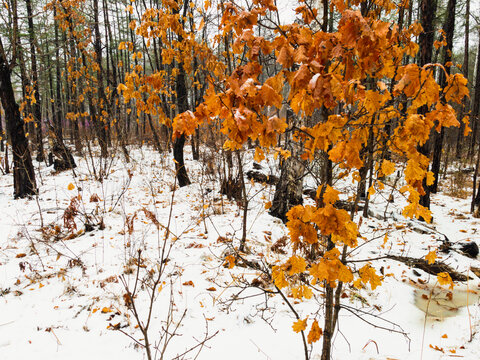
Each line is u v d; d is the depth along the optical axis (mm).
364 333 2793
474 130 12320
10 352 2424
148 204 6500
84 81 10492
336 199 1312
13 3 7141
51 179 9055
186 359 2305
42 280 3441
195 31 5785
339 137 1419
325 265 1383
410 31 2693
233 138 1156
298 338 2682
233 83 1140
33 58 9062
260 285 3408
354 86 1238
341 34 1202
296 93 1229
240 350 2539
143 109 3455
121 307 2973
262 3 1363
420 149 6016
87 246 4324
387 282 3723
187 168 9695
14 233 4793
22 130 7250
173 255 4043
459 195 8891
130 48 4816
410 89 1229
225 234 4797
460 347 2578
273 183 7957
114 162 10844
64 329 2695
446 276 1616
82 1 8805
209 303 3105
